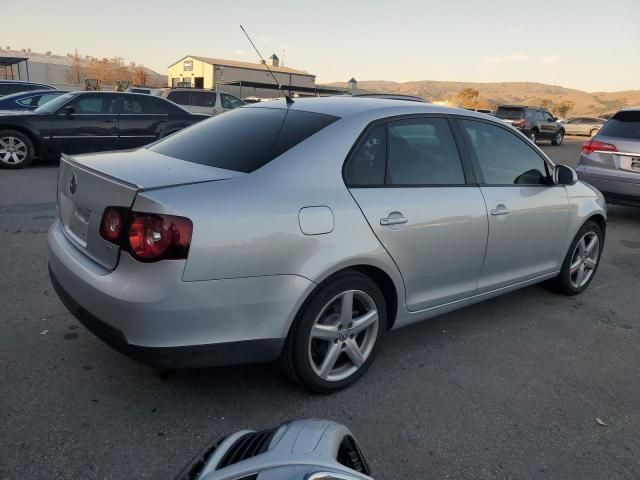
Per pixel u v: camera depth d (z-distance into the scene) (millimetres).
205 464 1712
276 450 1718
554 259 4668
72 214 3143
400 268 3328
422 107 3689
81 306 2809
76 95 11031
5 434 2672
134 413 2912
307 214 2867
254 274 2699
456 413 3107
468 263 3773
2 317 3932
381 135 3367
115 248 2662
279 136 3215
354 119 3309
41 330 3764
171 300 2527
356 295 3168
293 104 3701
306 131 3213
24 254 5383
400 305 3445
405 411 3094
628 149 7836
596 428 3049
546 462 2738
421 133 3596
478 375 3555
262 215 2723
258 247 2691
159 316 2531
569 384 3510
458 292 3812
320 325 3037
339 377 3207
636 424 3109
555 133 27438
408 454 2730
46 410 2883
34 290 4461
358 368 3289
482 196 3809
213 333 2666
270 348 2844
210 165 3076
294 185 2920
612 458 2799
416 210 3357
